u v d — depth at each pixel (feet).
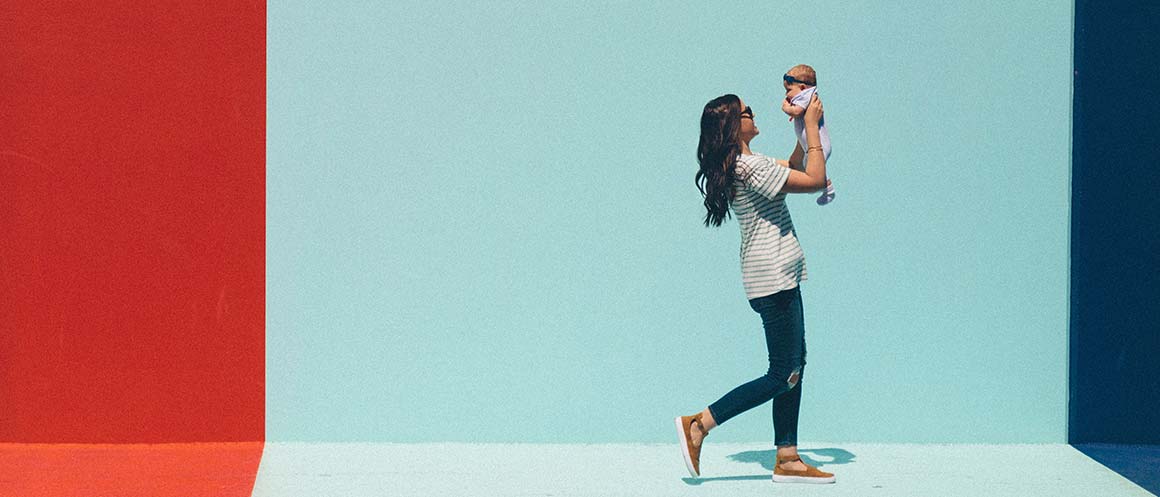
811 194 17.01
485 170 16.71
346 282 16.69
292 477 15.02
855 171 16.98
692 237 16.92
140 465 15.56
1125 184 17.06
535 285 16.87
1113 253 17.12
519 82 16.67
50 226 16.29
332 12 16.46
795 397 15.17
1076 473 15.75
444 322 16.81
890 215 17.03
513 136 16.71
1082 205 17.07
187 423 16.61
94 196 16.31
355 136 16.56
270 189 16.52
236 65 16.38
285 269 16.61
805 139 15.21
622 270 16.92
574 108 16.74
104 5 16.19
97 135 16.26
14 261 16.28
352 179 16.60
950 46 16.96
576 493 14.46
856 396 17.15
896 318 17.08
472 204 16.72
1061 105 17.04
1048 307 17.16
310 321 16.69
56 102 16.19
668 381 17.02
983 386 17.19
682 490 14.67
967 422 17.21
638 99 16.79
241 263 16.56
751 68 16.83
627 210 16.87
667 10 16.75
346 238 16.63
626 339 16.97
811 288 17.06
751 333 17.02
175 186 16.40
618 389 17.01
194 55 16.31
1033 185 17.04
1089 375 17.28
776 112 16.84
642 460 16.21
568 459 16.19
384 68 16.53
